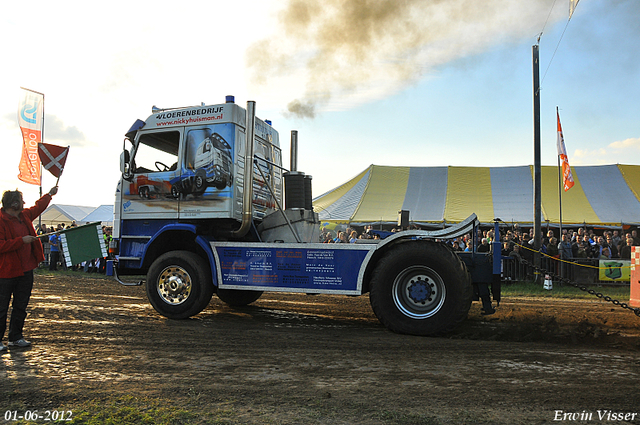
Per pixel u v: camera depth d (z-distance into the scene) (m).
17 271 4.72
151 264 7.10
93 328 5.77
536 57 14.16
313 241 7.36
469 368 4.15
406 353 4.70
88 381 3.65
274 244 6.30
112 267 7.21
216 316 7.03
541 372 4.04
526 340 5.36
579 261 12.66
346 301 8.98
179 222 6.94
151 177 7.07
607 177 25.12
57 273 14.85
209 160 6.75
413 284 5.71
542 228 21.64
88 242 5.90
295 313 7.49
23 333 5.42
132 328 5.84
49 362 4.20
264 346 4.97
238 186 6.74
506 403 3.25
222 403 3.19
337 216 24.08
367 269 6.01
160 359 4.38
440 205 24.03
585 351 4.82
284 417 2.94
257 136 7.36
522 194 24.36
